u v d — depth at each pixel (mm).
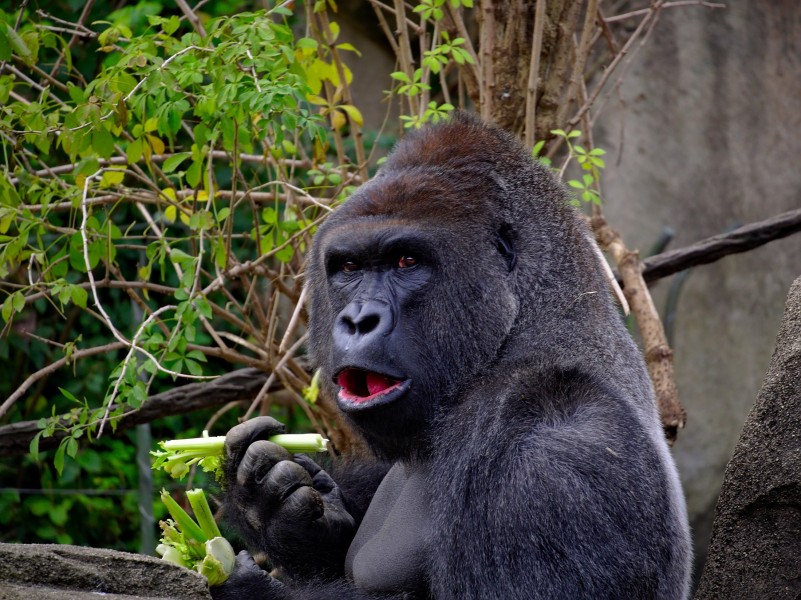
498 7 14820
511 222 9828
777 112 29562
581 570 8070
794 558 9273
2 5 22406
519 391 8953
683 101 28766
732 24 29359
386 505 10328
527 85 14672
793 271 29641
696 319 28719
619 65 27812
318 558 10234
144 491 19516
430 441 9555
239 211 22781
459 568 8539
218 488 10938
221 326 23906
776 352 9508
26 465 24094
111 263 14117
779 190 29312
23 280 18609
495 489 8453
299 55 14430
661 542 8445
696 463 28125
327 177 14844
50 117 12812
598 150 14086
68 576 7199
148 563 7457
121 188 14359
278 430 10039
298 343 14039
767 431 9320
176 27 13250
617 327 10047
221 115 12609
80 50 22578
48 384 24781
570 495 8180
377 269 9453
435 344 9359
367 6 25500
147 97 12734
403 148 10250
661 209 28312
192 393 15711
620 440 8500
